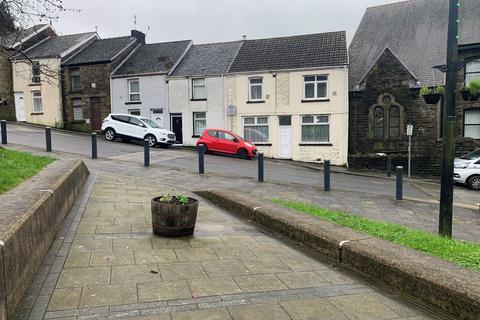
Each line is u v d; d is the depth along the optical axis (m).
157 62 30.53
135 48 33.03
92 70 30.92
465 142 23.59
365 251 4.98
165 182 12.69
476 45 23.05
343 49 26.33
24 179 6.88
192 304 3.98
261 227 7.23
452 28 7.44
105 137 26.50
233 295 4.22
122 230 6.48
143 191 10.24
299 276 4.83
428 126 24.44
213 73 27.75
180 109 28.61
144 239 6.05
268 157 26.72
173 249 5.65
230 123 27.56
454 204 13.77
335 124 25.34
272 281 4.65
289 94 26.16
